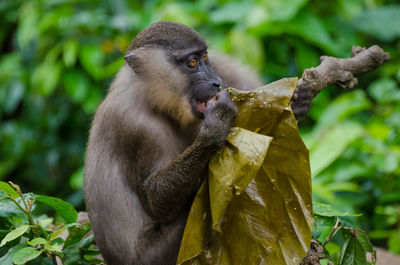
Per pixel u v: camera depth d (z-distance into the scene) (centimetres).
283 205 774
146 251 893
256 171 727
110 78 1886
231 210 783
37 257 842
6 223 923
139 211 900
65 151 2052
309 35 1770
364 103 1688
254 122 779
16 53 2136
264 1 1766
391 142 1631
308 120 1889
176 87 937
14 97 2025
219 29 1831
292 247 766
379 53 891
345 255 866
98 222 906
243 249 783
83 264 895
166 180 819
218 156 767
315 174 1499
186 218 873
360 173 1577
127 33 1875
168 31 957
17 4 2217
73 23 1883
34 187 2109
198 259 791
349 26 1936
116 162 905
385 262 1183
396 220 1513
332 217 897
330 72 870
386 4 2188
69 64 1864
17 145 2041
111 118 910
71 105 2061
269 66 1831
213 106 768
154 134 898
